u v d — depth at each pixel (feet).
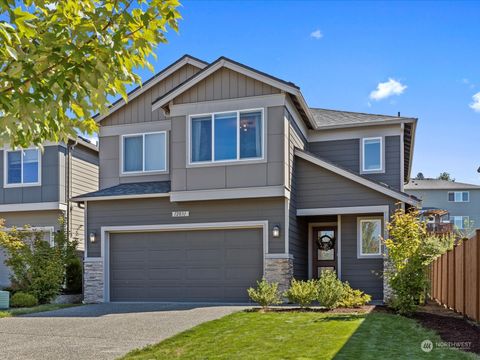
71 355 24.99
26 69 11.59
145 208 49.21
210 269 47.14
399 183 53.98
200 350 24.63
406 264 35.29
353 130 56.03
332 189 47.98
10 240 50.55
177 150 47.21
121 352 25.35
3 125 12.51
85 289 49.96
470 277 30.73
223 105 46.32
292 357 22.02
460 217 149.89
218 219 46.78
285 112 45.34
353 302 38.60
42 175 61.05
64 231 55.52
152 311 39.68
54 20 12.77
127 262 49.73
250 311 36.73
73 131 14.82
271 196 44.47
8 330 32.37
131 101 55.72
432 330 27.68
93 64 12.34
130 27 13.48
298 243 49.93
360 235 49.57
